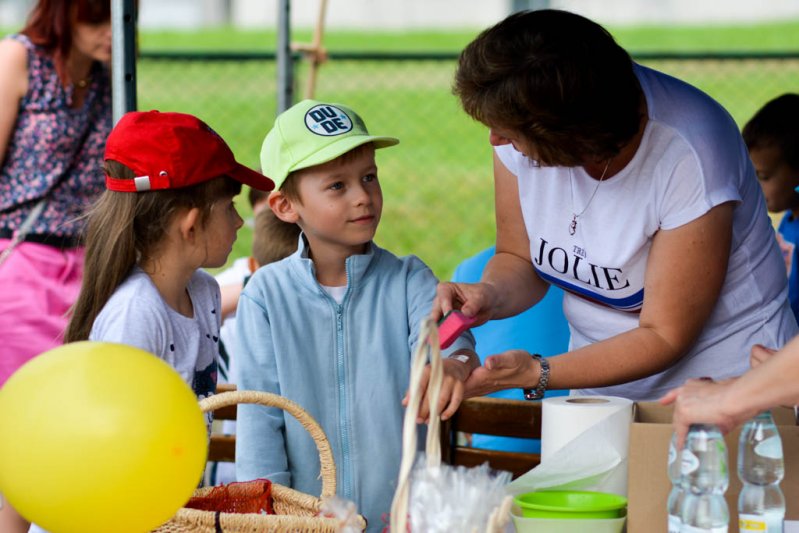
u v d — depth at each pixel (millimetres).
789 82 13656
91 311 2982
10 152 4250
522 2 24078
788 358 2158
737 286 3146
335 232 3174
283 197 3266
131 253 2984
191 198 3016
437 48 21125
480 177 12406
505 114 2615
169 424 2143
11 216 4246
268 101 14891
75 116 4270
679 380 3240
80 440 2068
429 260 10094
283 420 3207
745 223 3113
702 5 24281
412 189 12078
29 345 4188
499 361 2787
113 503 2102
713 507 2221
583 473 2586
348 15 24859
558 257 3232
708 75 14273
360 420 3184
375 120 14164
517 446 3963
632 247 3033
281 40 5344
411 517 2137
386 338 3213
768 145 4934
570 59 2547
